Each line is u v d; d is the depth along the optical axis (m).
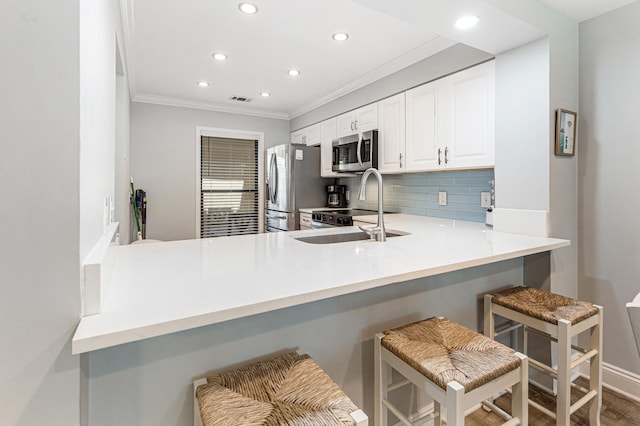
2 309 0.67
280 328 1.15
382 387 1.25
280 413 0.82
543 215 1.89
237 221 4.80
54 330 0.71
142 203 3.97
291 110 4.76
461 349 1.15
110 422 0.89
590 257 2.01
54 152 0.70
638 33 1.79
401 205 3.42
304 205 4.26
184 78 3.41
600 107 1.94
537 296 1.66
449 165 2.45
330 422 0.79
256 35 2.47
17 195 0.68
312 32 2.42
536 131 1.91
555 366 1.89
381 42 2.56
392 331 1.28
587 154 2.01
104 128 1.21
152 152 4.17
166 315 0.78
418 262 1.31
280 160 4.35
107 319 0.75
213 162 4.60
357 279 1.07
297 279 1.07
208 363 1.01
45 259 0.70
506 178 2.07
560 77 1.91
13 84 0.67
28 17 0.68
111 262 1.18
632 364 1.86
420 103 2.70
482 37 1.88
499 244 1.69
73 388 0.72
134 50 2.71
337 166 3.69
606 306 1.95
